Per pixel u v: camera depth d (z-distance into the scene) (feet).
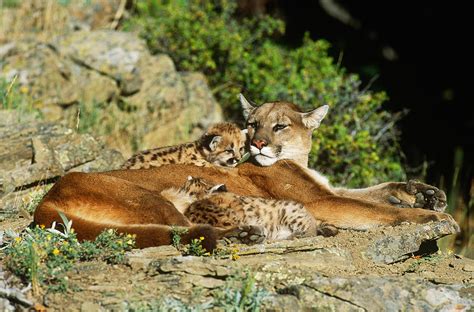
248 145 41.91
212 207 32.96
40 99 55.98
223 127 43.75
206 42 65.36
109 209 31.32
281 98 59.98
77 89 57.31
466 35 87.86
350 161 55.72
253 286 27.35
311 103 58.03
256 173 38.29
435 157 75.56
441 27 89.15
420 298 27.81
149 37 65.72
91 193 31.48
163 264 28.02
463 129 82.33
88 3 69.31
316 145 54.24
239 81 64.34
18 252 28.45
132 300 26.55
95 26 69.51
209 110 60.75
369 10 90.22
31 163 43.42
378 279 28.35
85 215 31.24
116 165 45.91
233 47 64.64
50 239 29.09
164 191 34.06
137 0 72.74
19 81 56.29
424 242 34.47
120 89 58.03
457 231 34.27
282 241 31.17
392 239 32.78
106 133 56.65
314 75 61.36
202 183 34.47
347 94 59.00
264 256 29.84
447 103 85.46
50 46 58.95
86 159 44.80
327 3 87.51
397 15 90.22
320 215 36.47
